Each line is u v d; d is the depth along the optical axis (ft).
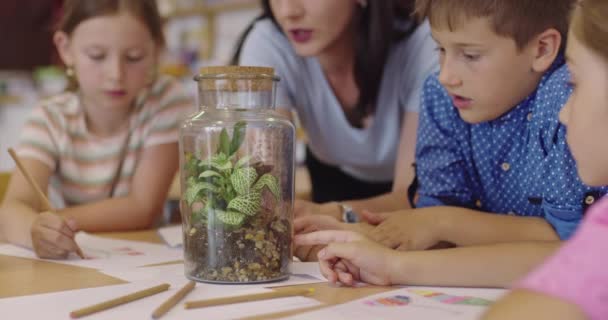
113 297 2.43
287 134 2.74
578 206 2.95
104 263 3.15
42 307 2.31
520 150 3.38
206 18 11.53
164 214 5.99
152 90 5.12
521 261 2.57
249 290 2.52
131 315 2.19
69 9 4.67
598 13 1.96
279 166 2.72
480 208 3.69
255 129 2.65
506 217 3.16
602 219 1.69
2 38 11.15
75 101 5.07
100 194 5.04
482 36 2.94
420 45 4.39
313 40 4.18
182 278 2.76
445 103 3.65
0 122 12.10
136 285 2.62
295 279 2.74
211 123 2.65
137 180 4.85
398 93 4.65
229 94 2.69
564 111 2.34
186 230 2.74
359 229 3.32
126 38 4.55
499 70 3.03
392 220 3.27
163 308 2.20
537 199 3.26
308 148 5.64
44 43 11.41
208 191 2.65
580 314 1.59
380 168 5.07
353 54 4.60
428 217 3.20
